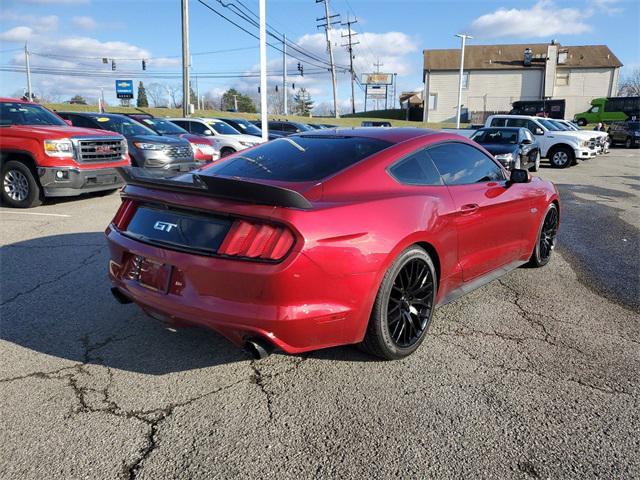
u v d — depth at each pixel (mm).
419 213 3188
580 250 6215
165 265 2916
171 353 3371
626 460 2359
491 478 2238
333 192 3012
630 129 34875
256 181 3197
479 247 3973
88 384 2979
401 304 3211
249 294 2639
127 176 3215
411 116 62969
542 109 38344
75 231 6715
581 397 2883
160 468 2293
